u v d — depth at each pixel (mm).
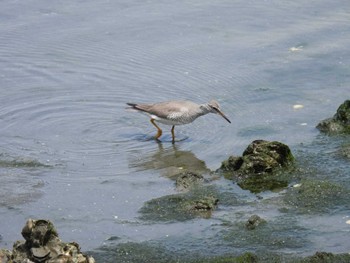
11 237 13094
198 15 24188
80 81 20359
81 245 12695
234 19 23828
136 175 15680
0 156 16484
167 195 14477
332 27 22859
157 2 25328
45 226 11312
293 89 19344
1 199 14531
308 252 12023
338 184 14367
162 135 17859
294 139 16750
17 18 24203
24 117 18484
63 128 18000
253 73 20297
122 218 13688
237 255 12031
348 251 12023
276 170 15266
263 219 13148
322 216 13305
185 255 12148
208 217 13500
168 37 22719
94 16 24266
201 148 16938
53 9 24859
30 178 15500
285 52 21438
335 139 16547
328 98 18734
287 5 24719
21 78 20578
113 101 19297
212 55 21484
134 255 12195
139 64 21172
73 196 14680
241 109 18594
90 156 16641
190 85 19953
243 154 15695
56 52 22016
